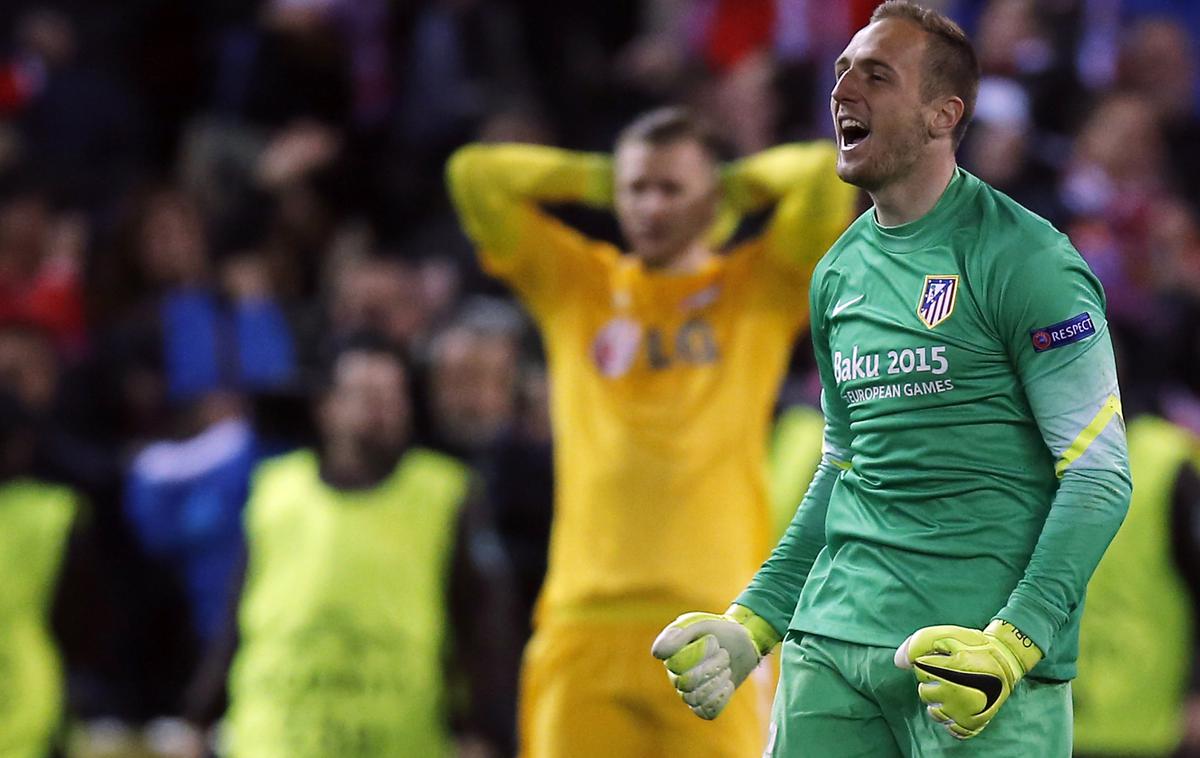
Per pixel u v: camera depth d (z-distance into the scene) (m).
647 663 20.20
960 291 13.62
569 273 21.67
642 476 20.48
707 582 20.22
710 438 20.56
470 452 30.06
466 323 31.52
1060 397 13.32
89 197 42.56
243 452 31.38
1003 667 12.69
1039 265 13.41
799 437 25.94
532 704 20.94
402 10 43.81
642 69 42.81
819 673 14.21
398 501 25.41
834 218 20.59
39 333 35.50
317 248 40.06
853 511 14.23
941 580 13.62
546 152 22.08
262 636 25.30
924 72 13.78
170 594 32.72
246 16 45.44
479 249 22.23
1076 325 13.30
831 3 42.19
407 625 25.08
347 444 25.62
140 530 31.55
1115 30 42.31
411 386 30.39
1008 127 36.94
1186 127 42.19
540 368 32.72
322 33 43.03
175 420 33.84
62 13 45.94
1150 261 35.69
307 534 25.36
